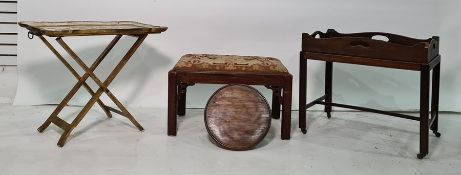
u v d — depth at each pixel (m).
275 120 3.32
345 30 3.52
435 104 2.90
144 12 3.48
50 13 3.44
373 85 3.59
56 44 3.48
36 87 3.52
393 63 2.53
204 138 2.84
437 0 3.46
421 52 2.43
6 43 3.70
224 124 2.70
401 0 3.47
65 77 3.53
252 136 2.66
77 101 3.53
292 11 3.50
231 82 2.73
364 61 2.62
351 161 2.50
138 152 2.55
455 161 2.52
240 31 3.52
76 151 2.54
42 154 2.48
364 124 3.23
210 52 3.54
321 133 3.00
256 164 2.42
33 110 3.38
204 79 2.74
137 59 3.54
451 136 2.98
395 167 2.42
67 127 2.67
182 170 2.31
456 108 3.56
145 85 3.58
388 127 3.17
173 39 3.52
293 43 3.54
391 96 3.59
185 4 3.48
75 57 2.71
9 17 3.67
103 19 3.47
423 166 2.44
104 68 3.53
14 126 2.98
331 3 3.49
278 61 3.00
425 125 2.52
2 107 3.43
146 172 2.27
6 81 3.69
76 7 3.45
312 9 3.49
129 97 3.57
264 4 3.49
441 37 3.50
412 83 3.57
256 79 2.73
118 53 3.53
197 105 3.60
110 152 2.54
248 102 2.73
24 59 3.47
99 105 3.38
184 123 3.16
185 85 2.80
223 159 2.49
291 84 2.75
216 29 3.51
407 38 2.88
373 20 3.51
